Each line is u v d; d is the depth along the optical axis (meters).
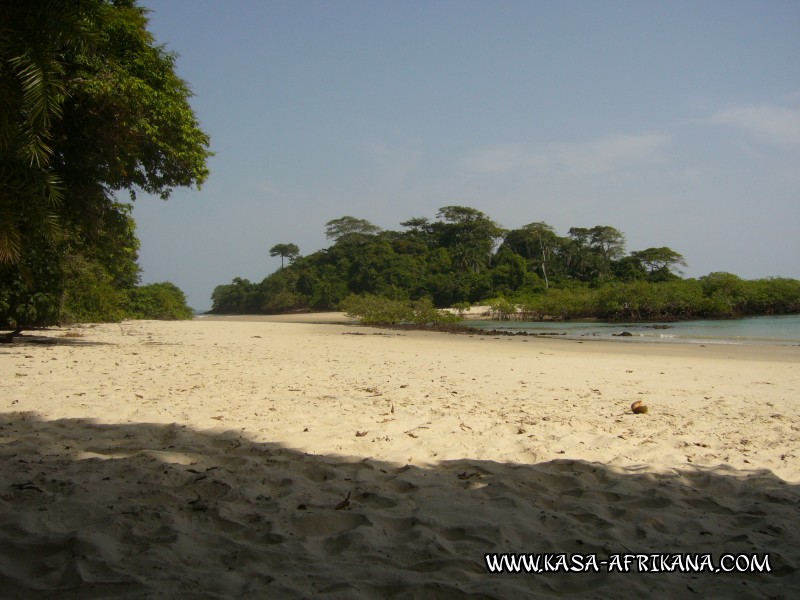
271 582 2.82
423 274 101.75
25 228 9.55
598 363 14.38
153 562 2.98
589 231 103.69
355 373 11.20
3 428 5.70
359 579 2.90
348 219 126.19
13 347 14.15
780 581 3.08
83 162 13.73
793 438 6.14
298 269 115.81
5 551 3.06
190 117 14.97
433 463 5.02
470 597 2.79
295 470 4.70
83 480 4.16
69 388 8.10
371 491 4.17
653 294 54.47
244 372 10.83
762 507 4.11
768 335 29.39
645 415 7.28
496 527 3.60
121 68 12.58
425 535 3.45
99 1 11.62
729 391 9.55
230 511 3.73
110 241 18.58
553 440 5.84
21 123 7.79
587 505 4.12
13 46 6.92
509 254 99.75
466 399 8.24
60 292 18.19
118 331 24.41
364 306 43.91
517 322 56.34
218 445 5.39
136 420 6.20
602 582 3.04
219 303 129.88
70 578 2.79
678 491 4.41
